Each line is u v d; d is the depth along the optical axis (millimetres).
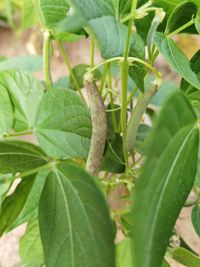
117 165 393
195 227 404
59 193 287
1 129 351
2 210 310
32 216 349
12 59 553
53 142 337
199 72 364
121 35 294
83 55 824
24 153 295
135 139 390
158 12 318
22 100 353
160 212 254
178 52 337
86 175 261
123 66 316
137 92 464
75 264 278
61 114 338
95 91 328
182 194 285
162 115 193
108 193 435
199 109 352
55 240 290
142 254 202
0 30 902
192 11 349
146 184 198
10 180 302
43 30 383
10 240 540
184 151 264
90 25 246
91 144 339
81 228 269
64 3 342
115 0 327
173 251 371
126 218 370
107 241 243
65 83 475
